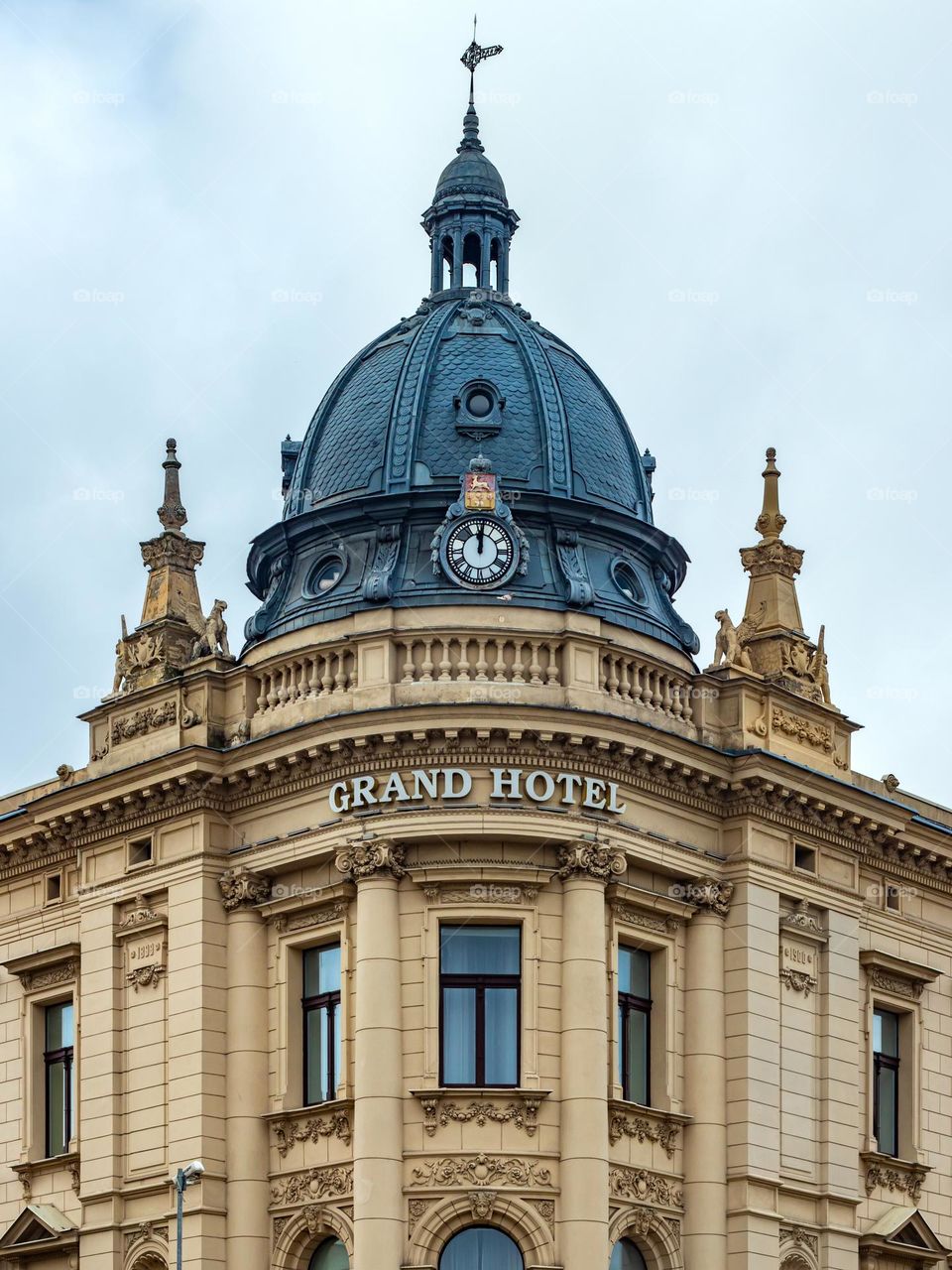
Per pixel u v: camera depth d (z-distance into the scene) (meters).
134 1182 55.16
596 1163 51.47
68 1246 56.03
